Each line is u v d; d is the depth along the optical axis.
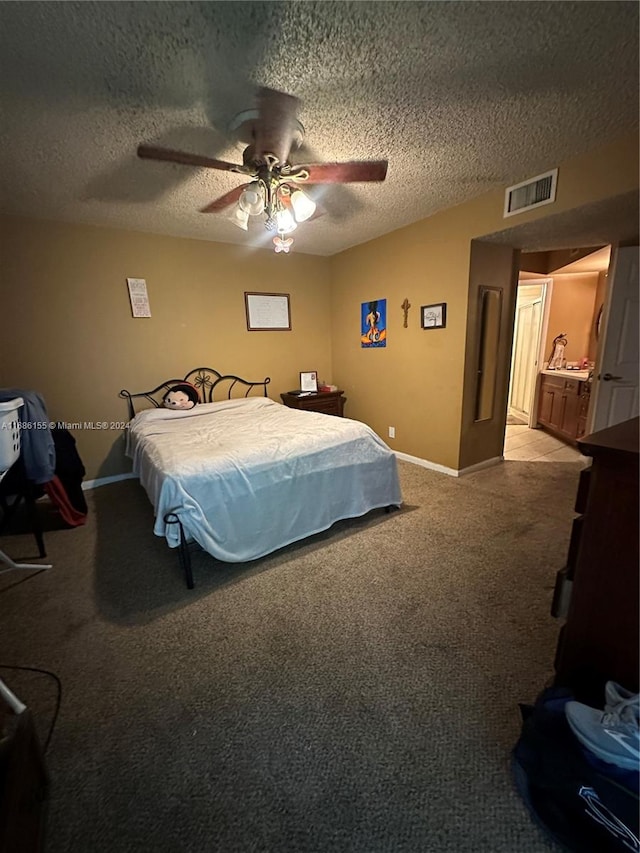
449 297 3.21
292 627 1.66
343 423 2.67
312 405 4.20
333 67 1.48
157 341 3.58
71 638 1.62
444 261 3.19
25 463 2.07
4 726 0.88
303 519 2.31
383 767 1.10
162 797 1.04
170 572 2.09
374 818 0.98
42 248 2.98
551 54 1.43
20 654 1.53
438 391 3.48
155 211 2.88
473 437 3.47
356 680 1.39
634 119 1.88
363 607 1.77
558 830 0.91
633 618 0.92
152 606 1.81
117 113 1.72
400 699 1.31
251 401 3.69
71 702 1.32
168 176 2.32
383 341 3.97
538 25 1.30
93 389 3.34
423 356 3.56
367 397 4.32
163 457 2.11
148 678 1.42
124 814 1.00
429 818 0.98
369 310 4.05
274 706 1.30
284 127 1.75
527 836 0.93
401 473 3.53
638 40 1.37
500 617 1.68
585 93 1.67
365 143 2.06
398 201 2.89
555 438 4.65
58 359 3.15
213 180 2.38
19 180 2.30
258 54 1.39
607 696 0.91
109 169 2.22
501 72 1.53
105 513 2.88
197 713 1.28
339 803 1.02
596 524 0.94
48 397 3.15
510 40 1.36
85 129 1.83
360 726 1.22
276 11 1.21
